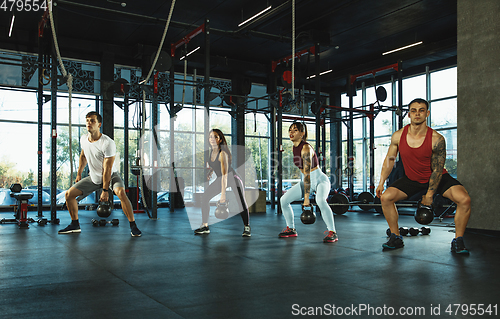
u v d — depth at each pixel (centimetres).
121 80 736
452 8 922
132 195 1088
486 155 526
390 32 1059
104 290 230
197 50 1182
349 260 324
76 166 1124
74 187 504
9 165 1051
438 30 1054
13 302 206
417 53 1148
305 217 441
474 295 216
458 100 561
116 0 857
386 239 459
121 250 378
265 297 214
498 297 212
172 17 951
